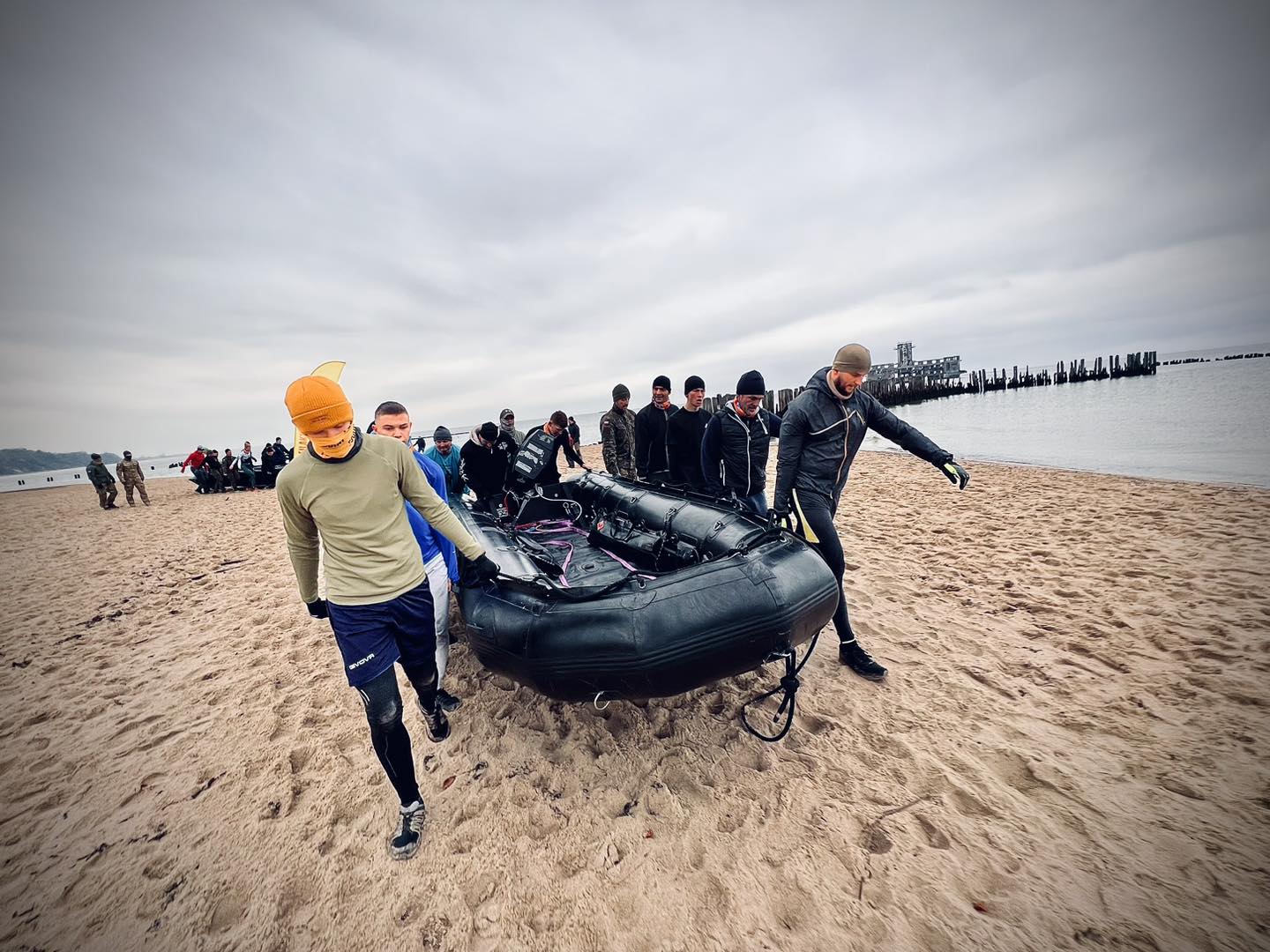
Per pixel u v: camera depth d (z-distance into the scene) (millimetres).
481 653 2352
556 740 2568
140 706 3258
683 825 2010
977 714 2545
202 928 1740
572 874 1837
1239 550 4414
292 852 2029
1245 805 1901
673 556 3045
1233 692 2533
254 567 6652
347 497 1871
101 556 8195
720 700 2799
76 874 1988
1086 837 1833
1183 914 1552
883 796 2080
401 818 2012
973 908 1619
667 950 1561
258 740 2789
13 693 3588
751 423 3629
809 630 2318
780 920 1624
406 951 1609
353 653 1899
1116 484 7781
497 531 3412
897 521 6492
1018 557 4730
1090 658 2963
